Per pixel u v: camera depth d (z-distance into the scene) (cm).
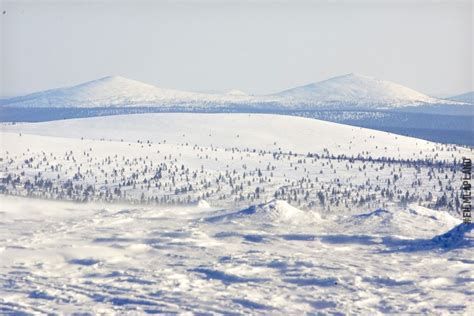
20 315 14362
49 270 19275
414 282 17162
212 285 17325
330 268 19112
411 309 14550
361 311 14525
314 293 16300
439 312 14225
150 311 14638
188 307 14988
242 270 18988
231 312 14562
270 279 17888
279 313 14500
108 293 16338
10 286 17112
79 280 17875
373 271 18612
